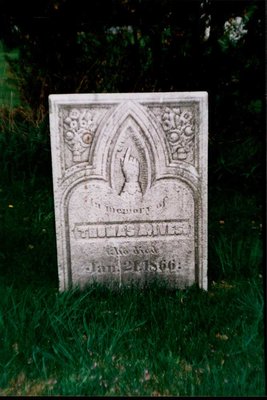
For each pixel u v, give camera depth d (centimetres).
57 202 369
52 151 362
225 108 538
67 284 383
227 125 548
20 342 314
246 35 504
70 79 589
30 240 463
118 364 302
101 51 574
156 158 366
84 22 550
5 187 549
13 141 581
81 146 362
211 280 408
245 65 517
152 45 551
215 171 553
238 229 483
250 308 348
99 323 332
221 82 534
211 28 527
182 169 369
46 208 515
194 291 384
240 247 435
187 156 368
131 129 361
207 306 361
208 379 284
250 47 506
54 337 322
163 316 346
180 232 380
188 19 530
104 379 286
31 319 334
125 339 321
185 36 536
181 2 525
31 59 586
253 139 555
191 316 348
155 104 358
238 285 391
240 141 567
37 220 495
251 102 556
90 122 359
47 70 586
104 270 383
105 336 324
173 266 386
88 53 577
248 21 498
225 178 562
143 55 565
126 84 581
